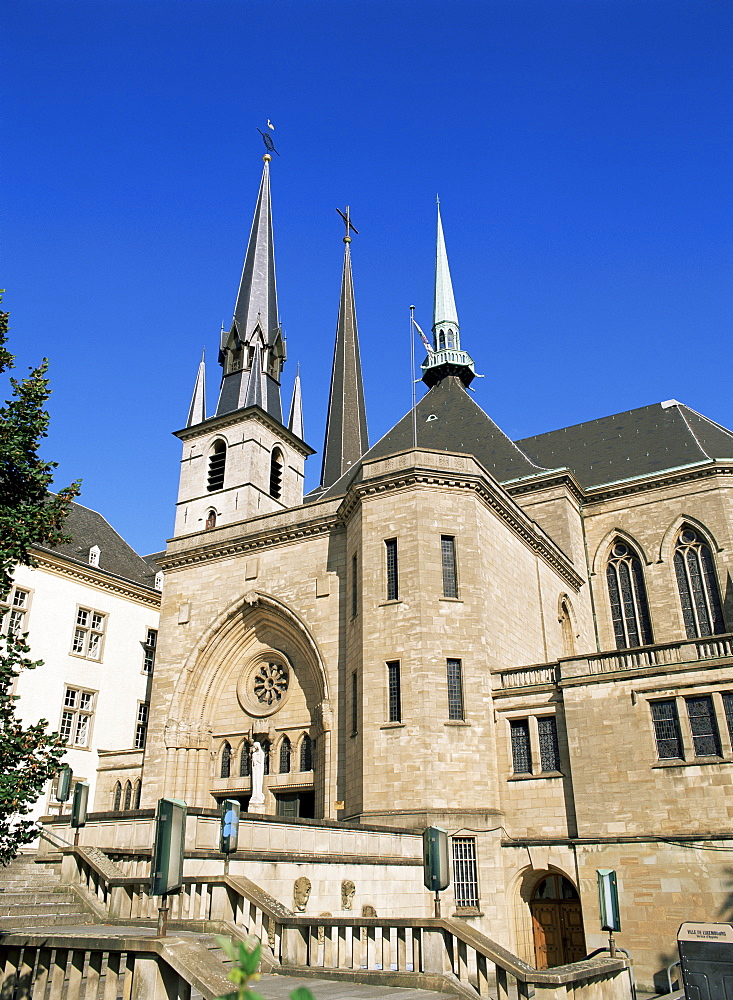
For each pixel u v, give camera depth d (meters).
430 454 37.44
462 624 34.56
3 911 19.41
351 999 13.98
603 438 58.56
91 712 51.94
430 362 64.56
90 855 21.94
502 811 32.22
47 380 17.88
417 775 31.52
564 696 32.03
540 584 43.44
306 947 17.47
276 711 41.06
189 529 58.28
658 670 30.36
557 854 30.23
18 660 16.80
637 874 28.52
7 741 15.72
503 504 39.47
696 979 16.16
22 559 17.38
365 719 33.53
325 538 41.88
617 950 21.73
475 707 33.34
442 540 36.25
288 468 62.72
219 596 44.44
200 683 43.66
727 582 47.28
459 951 15.98
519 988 14.70
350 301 96.12
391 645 34.31
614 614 50.75
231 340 65.69
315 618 40.31
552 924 31.31
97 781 49.53
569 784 31.23
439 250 70.19
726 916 26.58
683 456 51.91
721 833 27.58
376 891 26.58
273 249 71.25
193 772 42.03
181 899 18.98
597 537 52.06
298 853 24.86
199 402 63.31
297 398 66.00
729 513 48.59
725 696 29.06
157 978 11.61
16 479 17.48
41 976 12.88
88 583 53.94
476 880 30.59
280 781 39.41
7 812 15.38
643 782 29.47
